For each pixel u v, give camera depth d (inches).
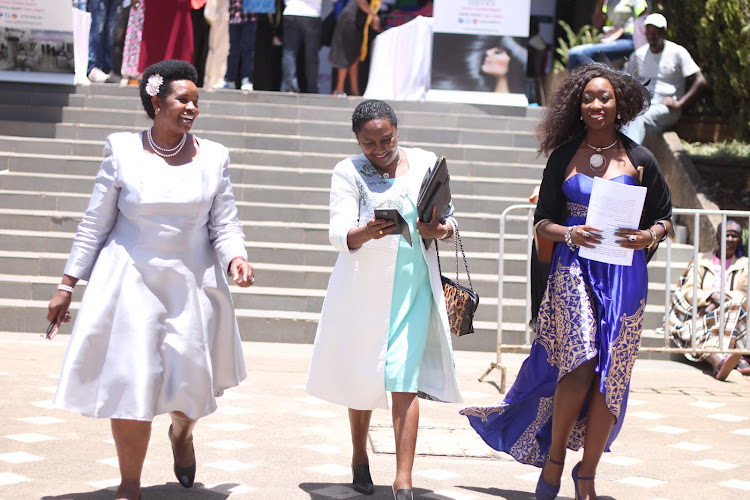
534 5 652.7
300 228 389.1
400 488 152.1
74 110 453.7
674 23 488.1
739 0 414.0
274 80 588.7
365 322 164.1
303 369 290.7
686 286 325.7
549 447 171.5
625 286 161.3
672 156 433.4
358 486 171.5
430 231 160.6
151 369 146.9
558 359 166.6
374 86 519.2
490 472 190.9
